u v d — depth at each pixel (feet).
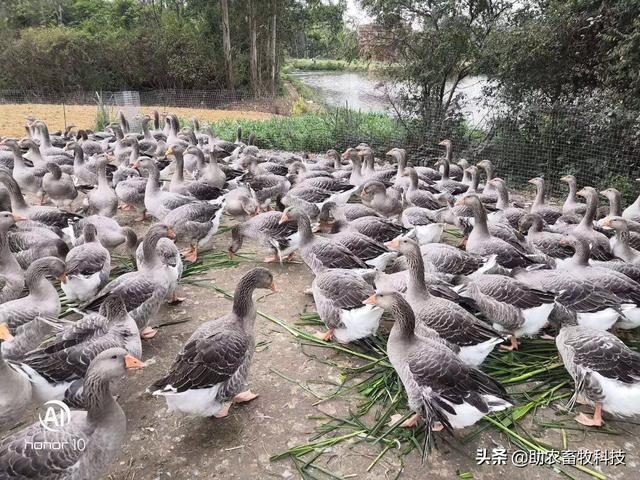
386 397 7.41
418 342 6.63
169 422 6.96
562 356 7.31
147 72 56.75
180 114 42.32
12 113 39.63
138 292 8.18
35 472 4.91
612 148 18.24
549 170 20.51
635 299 8.46
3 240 9.07
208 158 19.10
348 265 9.82
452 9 23.39
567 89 20.58
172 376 6.08
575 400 7.40
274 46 53.31
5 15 66.95
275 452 6.45
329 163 20.70
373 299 6.75
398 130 25.85
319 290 8.52
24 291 10.07
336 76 72.95
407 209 12.86
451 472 6.20
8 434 6.75
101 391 5.38
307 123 30.32
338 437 6.66
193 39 55.36
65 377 6.34
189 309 9.89
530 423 7.02
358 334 8.13
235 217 14.06
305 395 7.52
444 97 26.25
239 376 6.63
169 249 9.78
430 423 6.09
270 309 9.98
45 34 55.83
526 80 20.84
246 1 51.01
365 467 6.23
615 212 13.64
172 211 12.03
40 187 16.39
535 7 21.49
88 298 9.39
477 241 10.91
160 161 19.16
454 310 7.48
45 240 10.37
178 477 6.05
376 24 24.81
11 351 7.50
